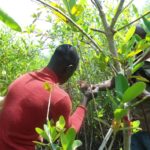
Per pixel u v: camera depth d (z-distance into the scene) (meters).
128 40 1.63
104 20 1.53
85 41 2.10
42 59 5.07
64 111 2.75
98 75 4.17
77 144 1.50
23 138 2.80
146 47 1.58
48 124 1.61
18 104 2.82
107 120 4.54
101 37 2.98
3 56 4.89
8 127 2.81
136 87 1.34
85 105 2.71
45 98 2.77
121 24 3.56
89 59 3.23
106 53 1.58
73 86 4.39
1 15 1.32
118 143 4.58
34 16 3.00
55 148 1.55
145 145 3.25
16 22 1.33
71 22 1.54
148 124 3.25
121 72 1.57
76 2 1.61
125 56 1.55
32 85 2.83
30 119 2.79
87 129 4.86
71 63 2.92
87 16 3.75
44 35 3.92
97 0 1.52
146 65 2.92
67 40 3.80
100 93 3.85
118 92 1.44
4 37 4.94
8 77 4.80
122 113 1.40
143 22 1.60
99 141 4.88
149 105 3.18
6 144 2.80
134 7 1.73
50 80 2.88
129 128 1.50
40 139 2.83
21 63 4.89
